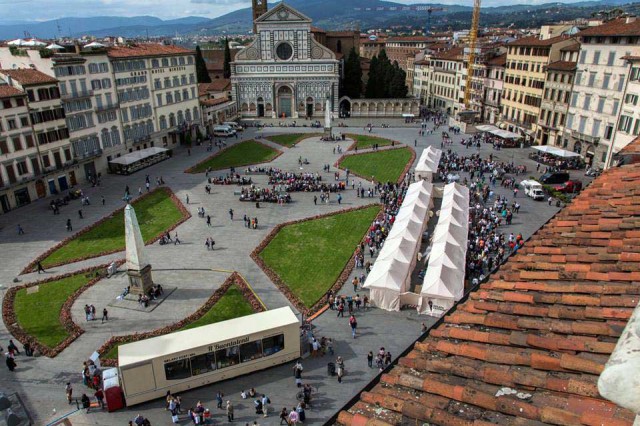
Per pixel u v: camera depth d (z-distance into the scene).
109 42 110.62
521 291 12.04
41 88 74.81
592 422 6.57
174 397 33.00
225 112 141.75
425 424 7.65
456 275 44.69
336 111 153.00
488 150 105.94
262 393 33.53
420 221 56.88
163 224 65.44
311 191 79.31
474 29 144.62
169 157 104.56
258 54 148.62
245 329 34.97
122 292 46.78
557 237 15.77
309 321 42.06
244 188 80.50
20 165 72.25
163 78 108.94
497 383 8.23
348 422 8.02
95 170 89.38
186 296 46.31
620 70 79.56
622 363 4.40
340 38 185.25
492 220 63.41
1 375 35.31
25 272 51.38
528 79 110.69
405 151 106.38
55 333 40.25
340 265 53.00
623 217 15.99
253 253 55.56
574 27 107.75
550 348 8.81
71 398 32.69
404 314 43.34
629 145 29.55
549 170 86.19
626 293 10.47
